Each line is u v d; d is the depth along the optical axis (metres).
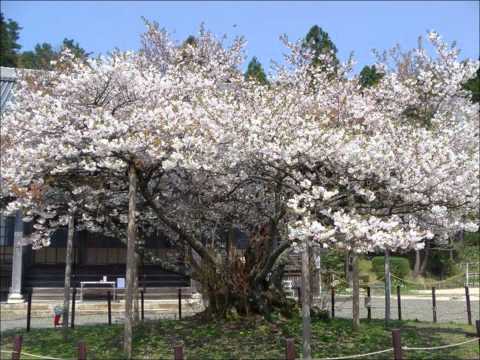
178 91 10.72
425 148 9.27
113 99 9.68
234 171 9.85
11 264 18.59
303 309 8.20
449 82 14.23
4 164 9.59
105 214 11.43
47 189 10.25
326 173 9.23
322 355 9.30
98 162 9.45
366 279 20.61
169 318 14.47
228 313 11.41
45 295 18.23
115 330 12.09
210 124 8.73
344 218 7.93
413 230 8.27
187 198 11.49
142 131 8.91
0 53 47.44
